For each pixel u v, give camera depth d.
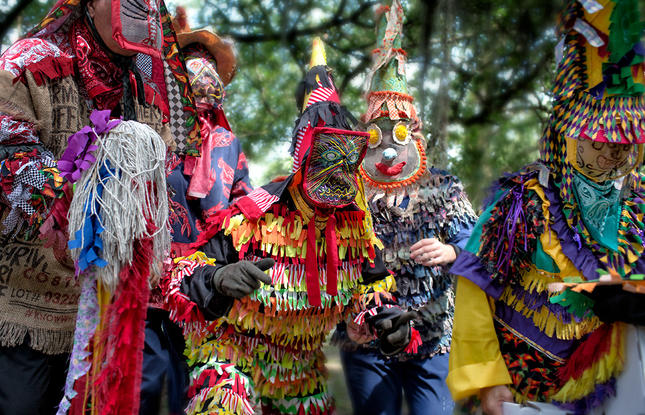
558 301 2.12
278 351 2.61
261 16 7.59
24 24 6.79
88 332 2.15
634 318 1.96
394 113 3.13
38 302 2.43
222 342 2.49
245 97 8.16
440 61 4.17
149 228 2.15
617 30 2.03
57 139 2.43
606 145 2.12
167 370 3.06
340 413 3.83
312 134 2.38
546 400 2.30
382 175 3.18
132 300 2.13
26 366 2.42
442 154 4.05
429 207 3.15
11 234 2.39
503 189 2.33
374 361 3.09
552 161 2.27
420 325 3.11
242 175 3.39
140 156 2.08
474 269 2.29
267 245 2.44
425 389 3.12
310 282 2.45
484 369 2.24
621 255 2.23
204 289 2.31
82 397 2.19
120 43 2.39
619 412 2.05
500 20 2.65
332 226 2.48
